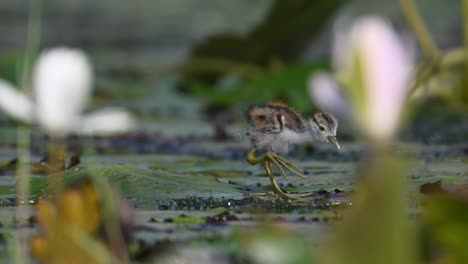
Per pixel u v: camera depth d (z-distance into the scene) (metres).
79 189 6.27
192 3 39.59
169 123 19.94
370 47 4.16
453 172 11.34
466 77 11.86
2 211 8.39
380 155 4.30
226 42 23.42
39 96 5.52
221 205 8.72
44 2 40.06
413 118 17.75
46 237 5.91
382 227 4.44
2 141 15.19
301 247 5.12
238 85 23.83
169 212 8.30
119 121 5.66
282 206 8.66
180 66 23.72
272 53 23.44
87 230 6.01
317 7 22.88
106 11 39.19
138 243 6.65
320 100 4.66
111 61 29.28
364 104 4.19
